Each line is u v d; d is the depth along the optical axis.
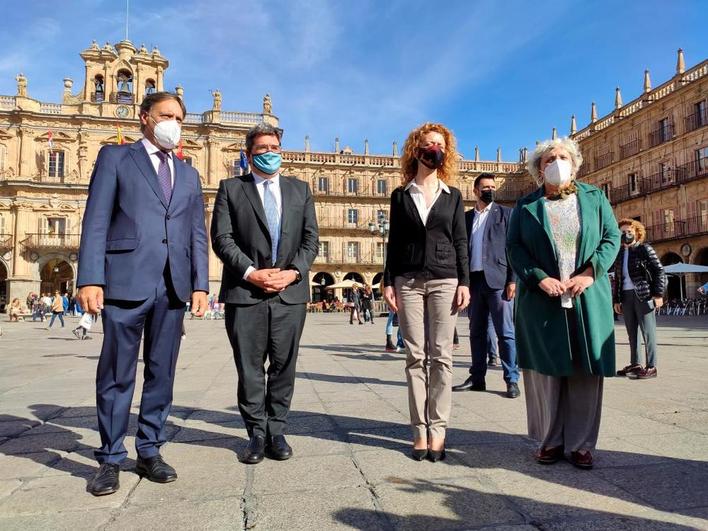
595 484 2.63
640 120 34.47
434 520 2.23
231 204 3.47
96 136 41.75
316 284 49.97
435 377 3.21
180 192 3.19
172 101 3.12
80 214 41.09
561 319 2.98
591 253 3.08
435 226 3.39
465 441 3.46
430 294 3.34
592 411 2.94
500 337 5.13
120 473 2.97
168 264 3.06
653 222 33.09
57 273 43.72
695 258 29.62
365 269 50.34
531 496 2.49
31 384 6.50
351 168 50.47
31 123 40.75
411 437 3.59
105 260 2.94
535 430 3.23
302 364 7.79
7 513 2.40
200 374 7.12
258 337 3.29
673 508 2.32
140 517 2.33
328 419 4.16
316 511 2.35
